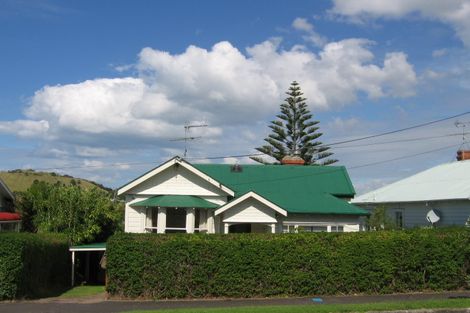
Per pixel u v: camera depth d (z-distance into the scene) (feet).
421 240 67.00
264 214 81.20
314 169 99.04
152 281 62.85
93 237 103.35
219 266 63.62
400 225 107.96
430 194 99.76
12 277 61.31
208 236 64.23
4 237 61.82
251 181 94.63
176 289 63.00
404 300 58.90
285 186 93.09
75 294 70.74
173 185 83.92
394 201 105.81
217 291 63.41
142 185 83.97
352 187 94.22
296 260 64.75
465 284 67.56
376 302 57.26
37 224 101.24
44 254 72.33
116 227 108.99
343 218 85.61
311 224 84.74
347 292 65.41
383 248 66.13
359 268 65.57
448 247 67.41
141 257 63.05
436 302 53.67
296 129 184.44
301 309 49.96
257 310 49.44
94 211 101.40
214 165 99.09
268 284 64.08
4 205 107.24
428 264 66.90
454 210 92.07
